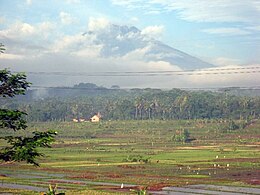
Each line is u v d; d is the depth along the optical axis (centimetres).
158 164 11888
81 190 6706
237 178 8875
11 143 2142
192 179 8750
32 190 6706
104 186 7500
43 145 2166
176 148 16512
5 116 2128
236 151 15050
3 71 2220
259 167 10938
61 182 8119
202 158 13188
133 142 18725
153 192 6831
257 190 7094
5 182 7919
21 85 2303
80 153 15112
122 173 9969
